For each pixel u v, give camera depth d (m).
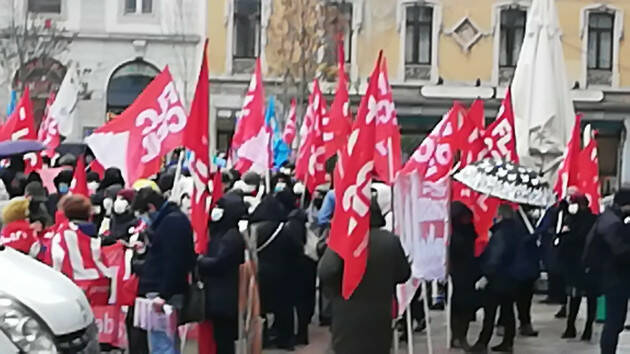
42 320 6.53
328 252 8.20
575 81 42.03
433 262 11.25
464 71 42.00
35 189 11.44
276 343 13.17
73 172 15.09
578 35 42.03
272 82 39.75
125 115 12.89
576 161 15.25
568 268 14.04
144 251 10.34
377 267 8.13
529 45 19.55
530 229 14.18
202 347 10.23
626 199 11.30
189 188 11.20
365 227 8.02
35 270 7.25
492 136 15.23
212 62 41.16
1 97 38.62
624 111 41.94
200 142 9.99
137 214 11.02
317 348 13.18
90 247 10.10
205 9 41.09
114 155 12.88
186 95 40.34
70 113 19.31
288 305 12.84
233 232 10.00
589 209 14.08
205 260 9.89
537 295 18.70
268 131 16.05
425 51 41.94
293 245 12.59
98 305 10.19
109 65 40.75
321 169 16.53
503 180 12.30
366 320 8.10
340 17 40.06
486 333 12.75
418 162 12.07
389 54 41.56
